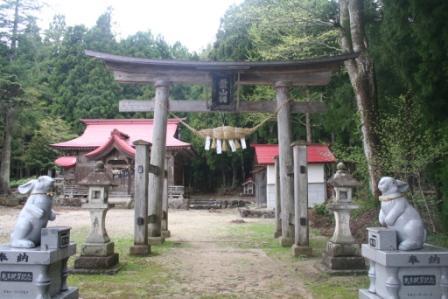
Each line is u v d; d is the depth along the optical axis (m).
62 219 17.67
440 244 8.05
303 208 9.21
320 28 15.20
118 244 10.48
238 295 5.93
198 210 25.53
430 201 10.03
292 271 7.54
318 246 10.43
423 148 9.24
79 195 28.12
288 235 10.54
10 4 32.09
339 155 13.91
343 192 7.48
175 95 40.84
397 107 10.99
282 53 16.09
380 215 4.97
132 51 43.59
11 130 28.48
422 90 8.52
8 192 27.95
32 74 38.06
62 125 36.00
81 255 7.23
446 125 8.45
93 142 29.75
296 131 27.62
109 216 19.48
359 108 12.23
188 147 28.33
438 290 4.37
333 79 17.22
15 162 37.00
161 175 10.89
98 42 42.91
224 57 29.91
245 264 8.20
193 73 11.02
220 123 33.59
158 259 8.63
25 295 4.34
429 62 8.21
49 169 36.06
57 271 4.77
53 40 53.88
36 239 4.71
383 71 12.97
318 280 6.80
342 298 5.71
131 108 11.34
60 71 42.03
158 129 10.88
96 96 39.56
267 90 21.84
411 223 4.61
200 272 7.45
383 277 4.55
